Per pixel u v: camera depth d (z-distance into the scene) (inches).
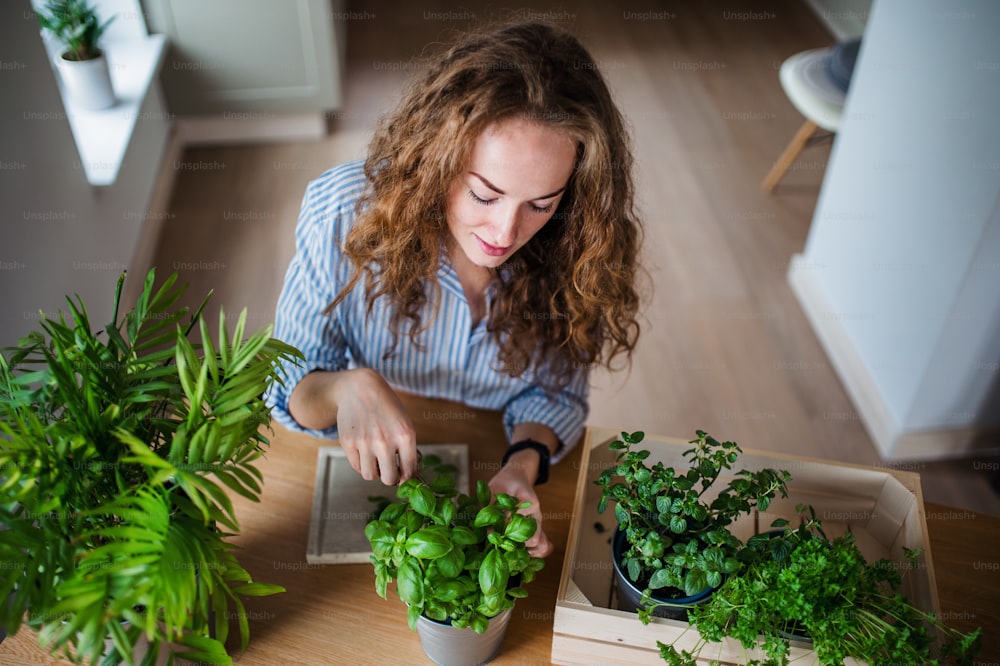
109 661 33.6
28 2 86.7
